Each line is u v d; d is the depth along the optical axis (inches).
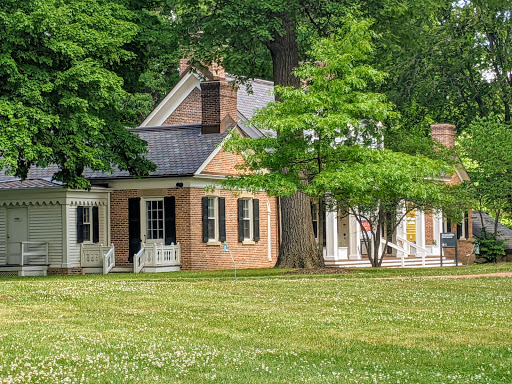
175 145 1587.1
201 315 796.0
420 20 1967.3
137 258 1444.4
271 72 1551.4
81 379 528.1
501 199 1904.5
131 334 687.1
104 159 1314.0
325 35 1386.6
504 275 1239.5
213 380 532.7
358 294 964.6
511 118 2400.3
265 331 717.3
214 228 1557.6
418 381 545.0
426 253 1962.4
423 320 788.0
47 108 1150.3
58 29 1147.3
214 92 1603.1
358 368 582.9
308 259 1393.9
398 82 2277.3
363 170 1131.3
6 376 532.1
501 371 579.5
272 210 1715.1
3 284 995.3
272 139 1183.6
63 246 1461.6
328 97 1147.9
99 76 1145.4
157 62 2326.5
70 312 796.0
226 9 1285.7
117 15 1274.6
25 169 1257.4
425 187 1196.5
